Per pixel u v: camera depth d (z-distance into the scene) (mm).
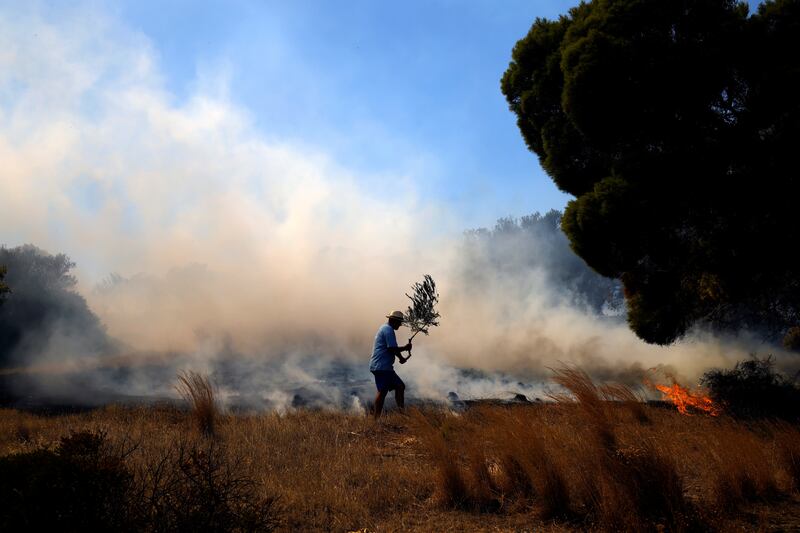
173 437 6637
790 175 10664
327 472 5383
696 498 4617
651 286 12805
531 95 16094
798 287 12906
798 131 10445
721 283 11156
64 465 3068
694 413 9203
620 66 11734
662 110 11688
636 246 12414
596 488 4477
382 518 4387
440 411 8523
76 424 8133
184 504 3406
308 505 4516
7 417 9266
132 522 3100
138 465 4879
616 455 4539
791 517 4301
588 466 4711
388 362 8906
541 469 4637
